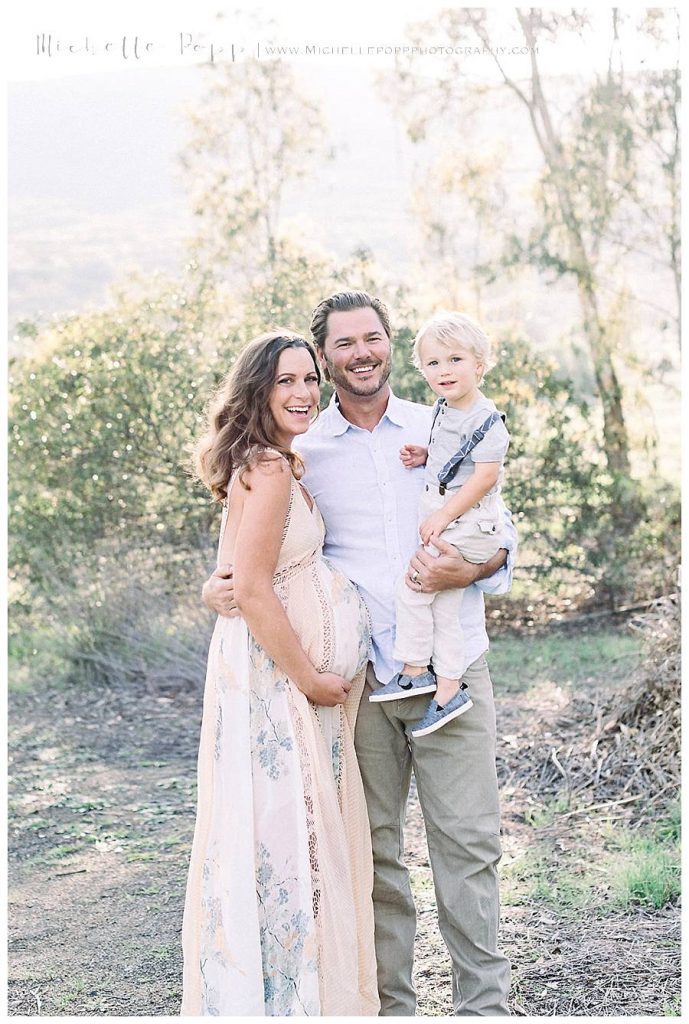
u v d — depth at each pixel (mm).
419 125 7359
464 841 2797
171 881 4156
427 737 2834
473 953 2801
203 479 2869
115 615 6691
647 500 7031
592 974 3252
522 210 7316
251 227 7309
